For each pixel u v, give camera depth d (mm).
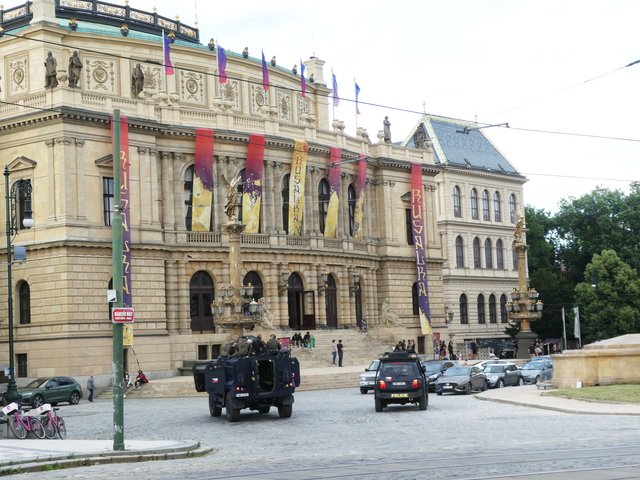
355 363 99500
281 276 101562
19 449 35750
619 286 138500
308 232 106500
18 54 92875
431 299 121375
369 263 114750
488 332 148750
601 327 138250
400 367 54094
